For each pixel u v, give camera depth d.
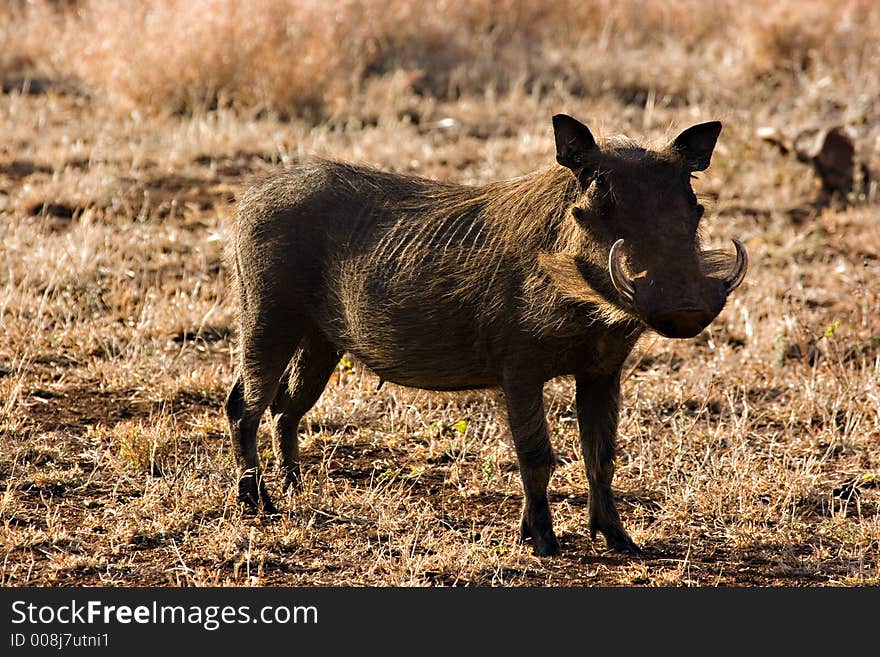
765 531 21.03
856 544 20.45
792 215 38.59
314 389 22.45
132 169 39.91
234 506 21.34
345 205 20.86
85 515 20.86
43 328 28.92
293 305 21.14
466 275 19.19
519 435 19.31
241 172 40.72
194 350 28.95
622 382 27.38
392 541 20.23
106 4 51.78
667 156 17.22
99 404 25.80
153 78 46.91
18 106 46.47
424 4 55.66
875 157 41.81
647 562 19.84
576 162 17.55
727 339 30.50
